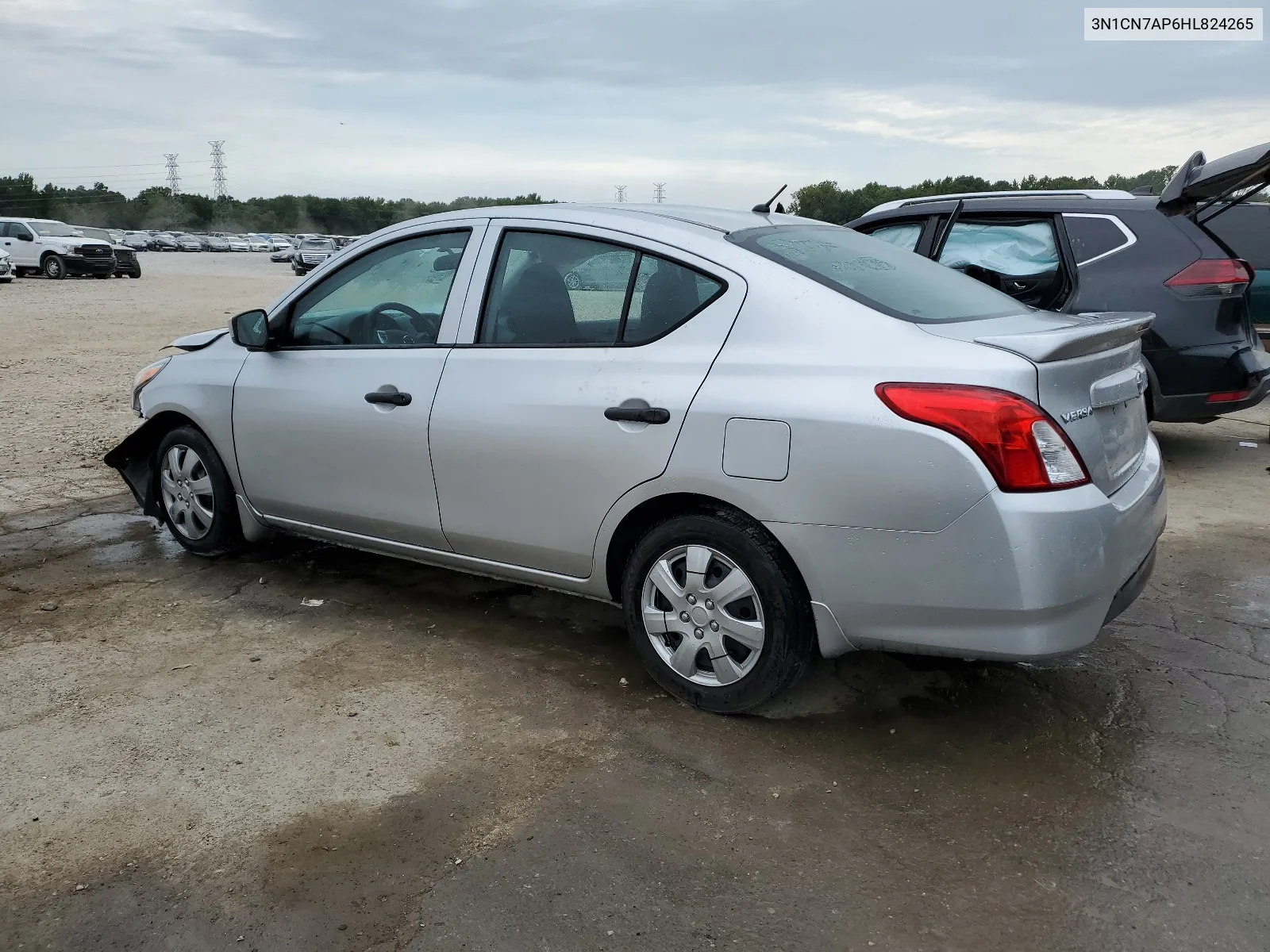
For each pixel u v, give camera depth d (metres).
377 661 3.63
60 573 4.57
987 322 3.04
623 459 3.13
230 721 3.17
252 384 4.20
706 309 3.09
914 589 2.74
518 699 3.33
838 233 3.65
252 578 4.51
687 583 3.13
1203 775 2.86
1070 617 2.69
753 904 2.32
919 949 2.17
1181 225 5.97
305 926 2.24
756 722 3.17
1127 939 2.20
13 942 2.19
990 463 2.61
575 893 2.35
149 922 2.25
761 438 2.87
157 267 45.59
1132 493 2.98
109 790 2.77
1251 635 3.83
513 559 3.56
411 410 3.64
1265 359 6.25
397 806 2.70
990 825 2.62
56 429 7.86
